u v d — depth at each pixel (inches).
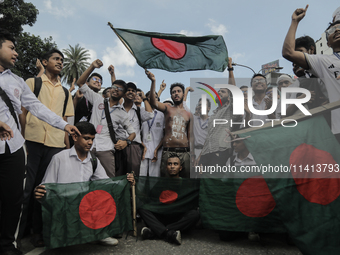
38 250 101.9
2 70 95.4
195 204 122.5
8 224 93.7
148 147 169.3
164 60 151.6
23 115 122.5
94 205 104.5
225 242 110.1
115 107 147.1
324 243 87.5
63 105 134.9
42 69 145.5
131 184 119.3
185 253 98.8
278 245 106.3
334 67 105.9
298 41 131.2
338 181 93.7
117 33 148.9
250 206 108.3
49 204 95.9
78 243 97.7
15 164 93.9
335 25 108.8
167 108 160.2
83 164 113.0
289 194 96.3
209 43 150.9
